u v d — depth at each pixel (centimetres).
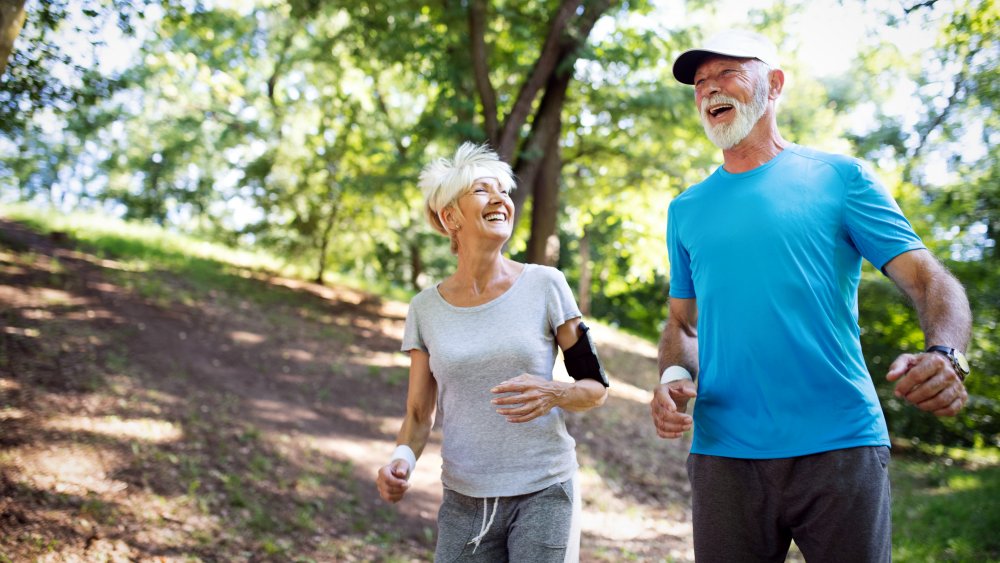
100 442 614
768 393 231
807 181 238
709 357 250
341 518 635
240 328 1173
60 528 470
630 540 698
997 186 983
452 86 1127
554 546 257
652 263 1655
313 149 1711
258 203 1695
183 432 696
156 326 1037
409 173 1338
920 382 191
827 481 219
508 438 265
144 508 532
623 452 1000
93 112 832
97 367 798
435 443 915
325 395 977
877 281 1260
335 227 1730
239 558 506
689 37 1267
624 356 1716
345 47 1310
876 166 1298
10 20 378
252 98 1702
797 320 229
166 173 2294
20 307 937
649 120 1378
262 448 725
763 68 248
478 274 277
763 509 234
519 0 1220
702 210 254
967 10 750
